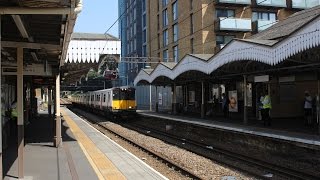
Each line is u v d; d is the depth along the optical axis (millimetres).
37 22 10008
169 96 53219
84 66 23766
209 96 39375
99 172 11906
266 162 15047
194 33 48844
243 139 20312
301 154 15867
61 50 13930
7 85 19547
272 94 26891
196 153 18484
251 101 30172
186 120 29047
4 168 12375
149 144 21891
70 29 10445
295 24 28406
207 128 24469
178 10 53750
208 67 24609
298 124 22781
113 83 90438
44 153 15703
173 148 20141
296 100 27266
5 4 7809
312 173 13414
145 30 75000
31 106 35219
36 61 17688
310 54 17281
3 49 12664
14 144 18109
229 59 21453
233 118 29516
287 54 16281
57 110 18094
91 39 20609
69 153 15742
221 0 46375
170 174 13531
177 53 54969
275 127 21438
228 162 15805
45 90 72562
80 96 71875
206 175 13227
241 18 47781
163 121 33594
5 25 10273
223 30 46656
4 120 16609
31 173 11594
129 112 41000
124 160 14211
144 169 12500
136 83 45375
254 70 23328
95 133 24266
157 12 63438
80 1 8000
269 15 49812
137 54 77812
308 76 23219
